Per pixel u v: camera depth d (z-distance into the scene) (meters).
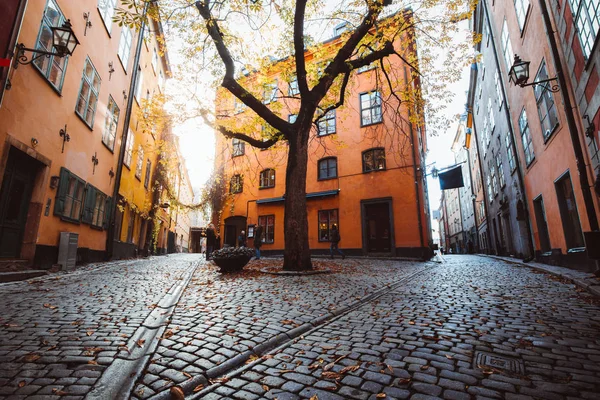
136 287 6.07
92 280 6.87
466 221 37.88
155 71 20.59
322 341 3.12
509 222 17.61
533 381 2.23
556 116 8.66
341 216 17.58
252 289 5.93
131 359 2.59
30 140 7.41
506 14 12.16
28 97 7.20
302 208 9.04
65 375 2.25
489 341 3.03
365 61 9.86
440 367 2.47
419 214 15.74
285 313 4.12
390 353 2.76
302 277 7.68
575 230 8.79
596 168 6.71
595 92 6.29
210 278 7.64
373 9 8.34
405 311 4.26
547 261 10.94
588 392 2.07
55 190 8.64
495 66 15.03
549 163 9.76
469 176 31.92
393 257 15.40
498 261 14.45
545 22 8.11
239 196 21.20
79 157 10.09
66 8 8.71
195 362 2.56
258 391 2.15
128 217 16.17
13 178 7.31
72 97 9.36
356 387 2.18
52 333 3.12
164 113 10.95
